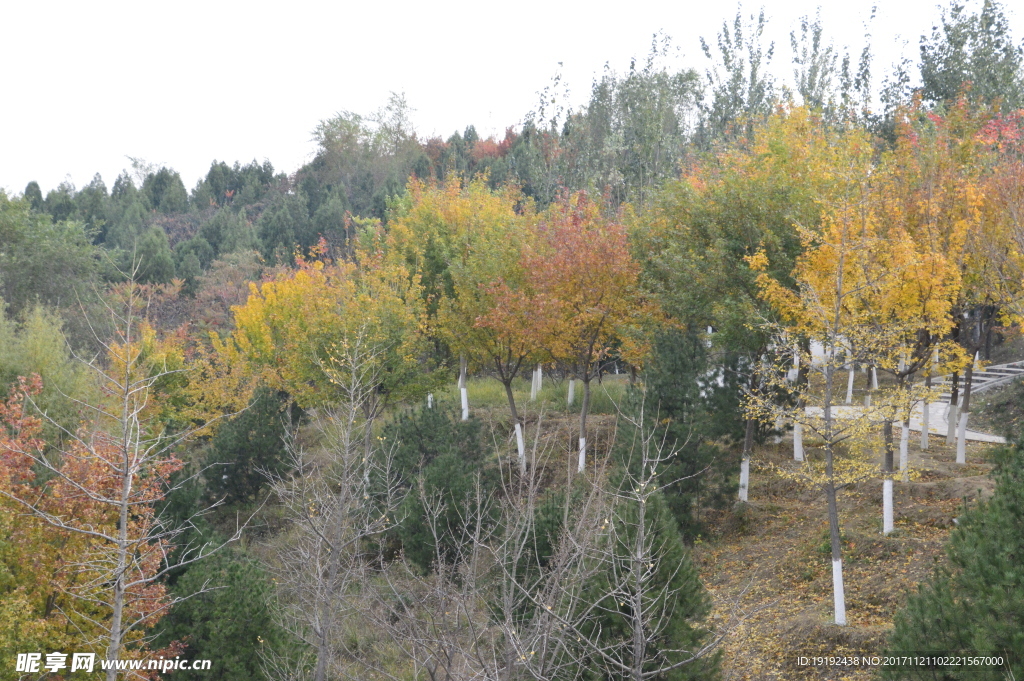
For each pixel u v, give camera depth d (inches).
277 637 613.6
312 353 1056.2
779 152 941.8
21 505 601.3
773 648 641.6
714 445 872.9
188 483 827.4
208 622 612.1
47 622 566.3
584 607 472.4
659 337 911.7
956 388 1009.5
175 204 4158.5
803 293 673.6
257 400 1190.9
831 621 639.1
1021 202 758.5
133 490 612.1
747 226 898.1
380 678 573.6
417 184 1642.5
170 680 608.1
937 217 762.2
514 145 3469.5
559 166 2292.1
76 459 608.1
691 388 866.8
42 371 1065.5
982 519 475.2
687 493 861.8
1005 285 775.7
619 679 462.0
